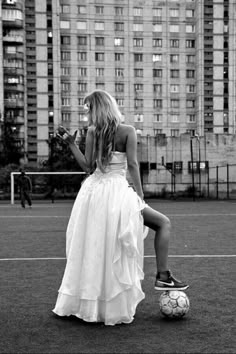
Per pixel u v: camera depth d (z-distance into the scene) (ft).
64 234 38.29
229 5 274.77
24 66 255.29
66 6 264.93
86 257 13.12
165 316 13.52
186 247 29.58
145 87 271.08
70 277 13.33
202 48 272.51
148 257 25.54
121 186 13.39
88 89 267.18
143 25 270.67
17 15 248.52
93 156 13.64
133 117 270.26
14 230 41.86
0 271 21.08
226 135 144.66
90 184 13.56
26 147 259.39
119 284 12.88
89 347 11.07
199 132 272.31
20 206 91.45
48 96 262.88
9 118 248.32
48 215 62.95
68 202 109.29
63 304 13.41
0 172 152.35
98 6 267.18
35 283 18.37
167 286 13.52
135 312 14.03
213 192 143.74
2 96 247.70
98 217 13.07
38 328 12.57
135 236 13.01
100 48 267.80
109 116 13.43
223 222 50.14
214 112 274.36
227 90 275.59
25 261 23.97
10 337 11.83
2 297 16.06
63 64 265.34
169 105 273.33
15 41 250.16
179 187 146.51
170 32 273.33
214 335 11.94
